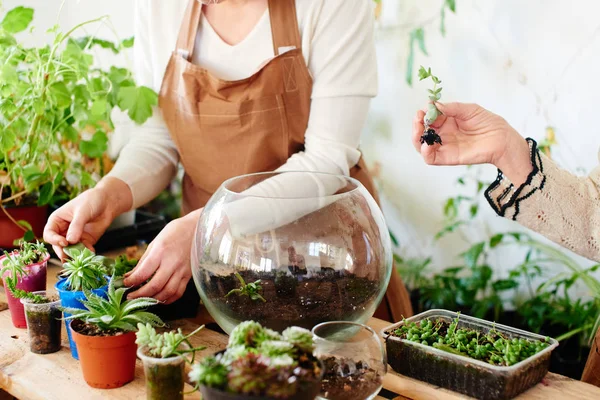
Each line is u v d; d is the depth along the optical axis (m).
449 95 2.42
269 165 1.67
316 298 1.12
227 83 1.57
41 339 1.22
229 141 1.64
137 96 1.67
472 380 1.04
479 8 2.29
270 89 1.57
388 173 2.63
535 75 2.21
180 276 1.31
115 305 1.11
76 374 1.15
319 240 1.13
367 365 0.98
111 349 1.07
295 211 1.13
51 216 1.54
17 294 1.25
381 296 1.20
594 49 2.07
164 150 1.78
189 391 1.05
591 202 1.25
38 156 1.91
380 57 2.56
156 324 1.15
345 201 1.17
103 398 1.06
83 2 2.48
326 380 0.97
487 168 2.37
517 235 2.34
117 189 1.64
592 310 2.17
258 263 1.12
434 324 1.19
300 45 1.54
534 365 1.07
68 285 1.25
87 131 2.24
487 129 1.24
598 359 1.41
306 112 1.60
